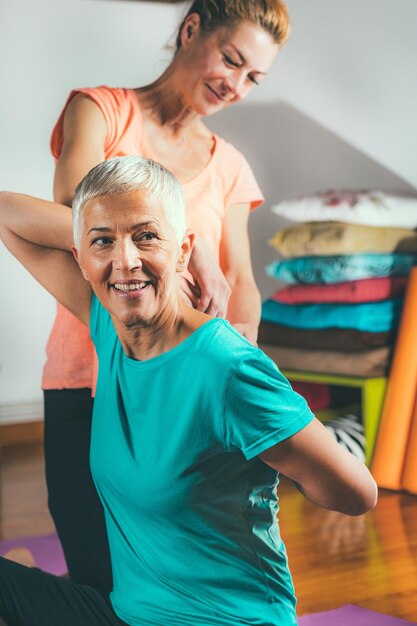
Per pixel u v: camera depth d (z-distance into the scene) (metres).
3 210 1.66
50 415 2.04
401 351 3.77
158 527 1.36
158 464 1.31
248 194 2.25
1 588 1.51
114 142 2.08
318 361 4.03
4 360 4.71
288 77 4.77
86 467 1.97
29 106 4.63
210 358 1.28
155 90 2.12
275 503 1.42
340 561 2.78
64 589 1.53
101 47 4.74
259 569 1.40
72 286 1.60
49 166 4.70
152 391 1.32
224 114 4.97
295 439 1.29
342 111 4.55
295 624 1.46
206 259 1.74
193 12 2.04
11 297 4.70
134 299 1.30
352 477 1.35
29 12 4.57
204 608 1.39
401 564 2.74
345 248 3.91
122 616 1.48
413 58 4.20
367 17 4.39
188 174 2.14
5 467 4.25
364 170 4.48
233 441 1.29
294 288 4.22
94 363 1.96
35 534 3.18
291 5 4.75
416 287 3.78
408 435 3.68
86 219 1.30
